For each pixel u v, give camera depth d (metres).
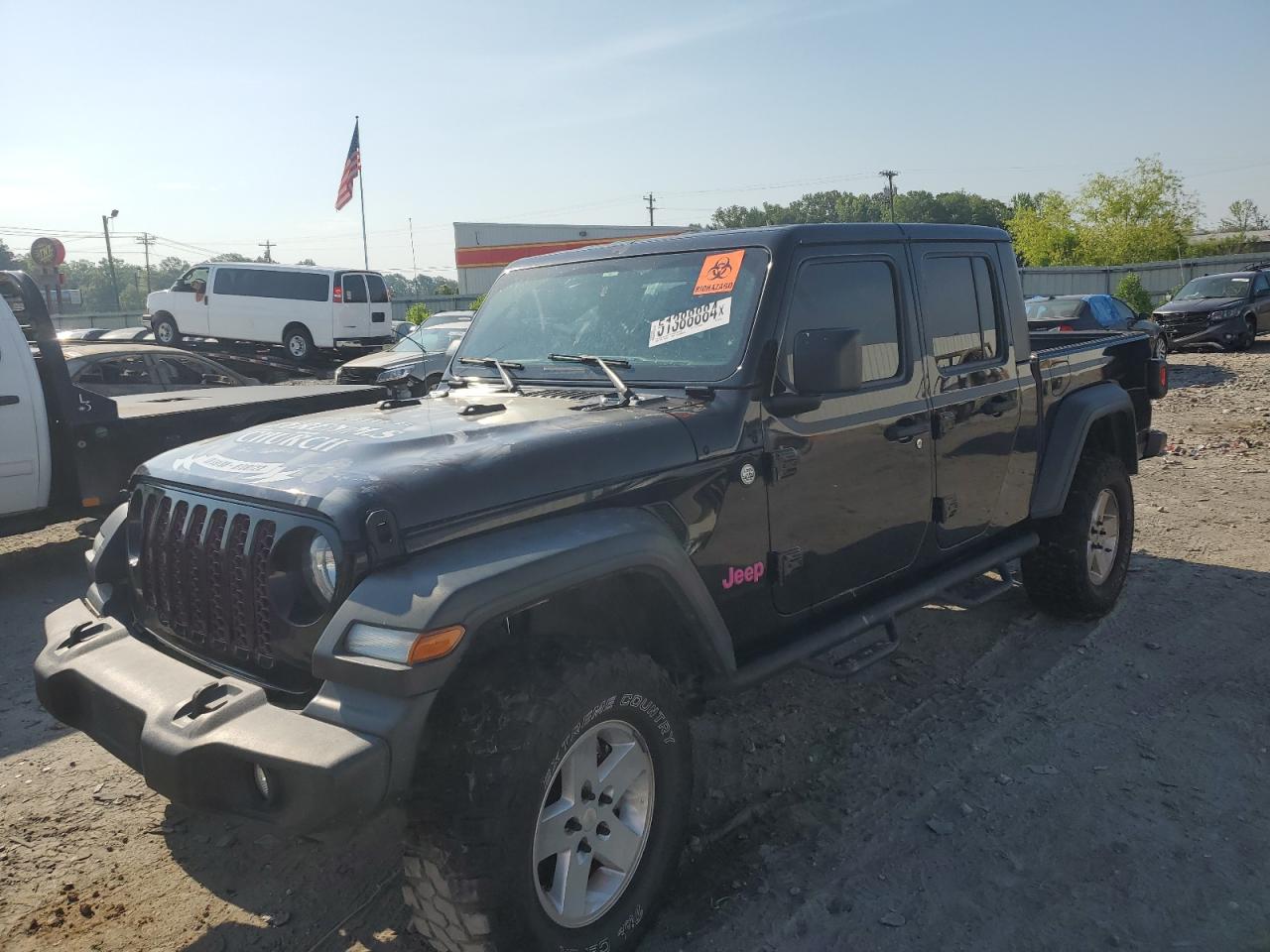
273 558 2.48
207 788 2.31
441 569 2.32
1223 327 20.83
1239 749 3.70
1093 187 50.84
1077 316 16.36
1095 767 3.61
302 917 2.91
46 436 6.47
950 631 5.02
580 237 41.69
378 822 3.41
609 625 2.97
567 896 2.49
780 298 3.22
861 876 3.00
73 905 2.98
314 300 20.28
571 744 2.42
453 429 2.90
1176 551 6.23
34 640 5.47
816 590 3.42
